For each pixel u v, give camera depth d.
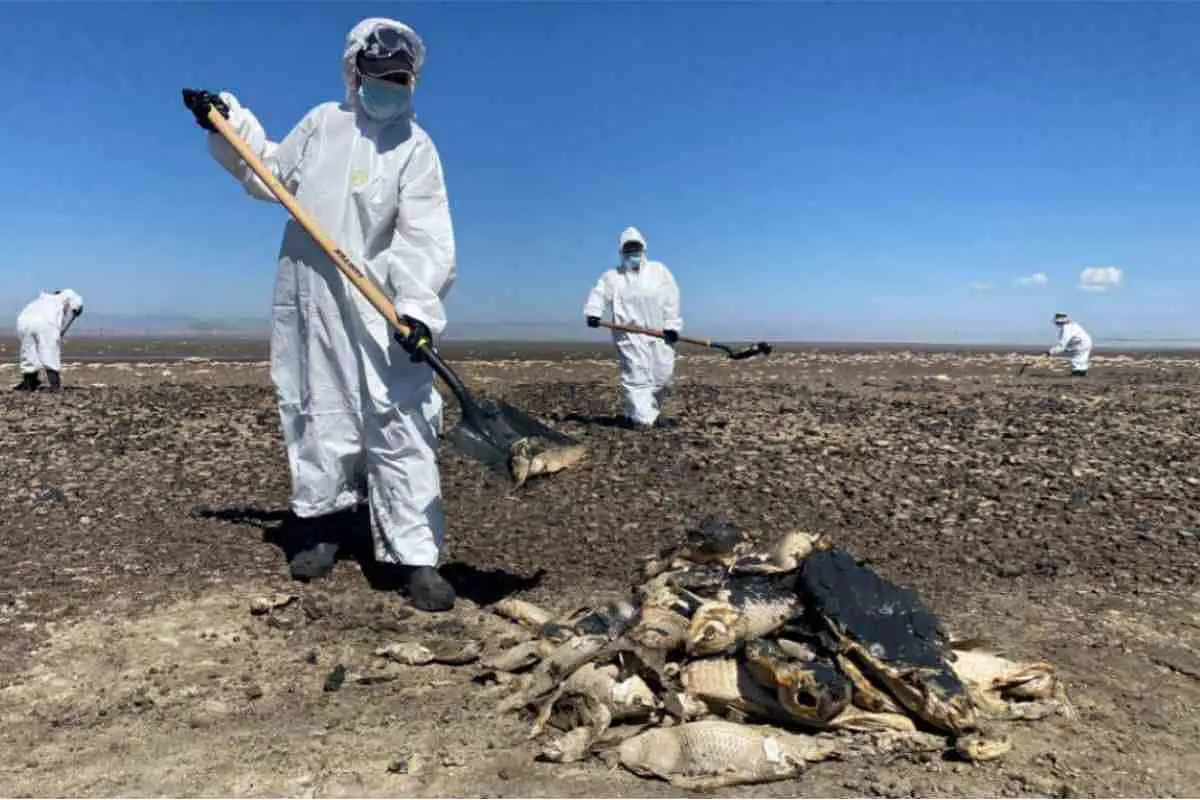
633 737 4.09
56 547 6.93
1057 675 5.00
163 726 4.32
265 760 4.02
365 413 5.92
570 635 4.77
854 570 4.72
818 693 4.10
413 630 5.54
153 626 5.48
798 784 3.87
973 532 7.89
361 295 5.79
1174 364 32.62
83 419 13.10
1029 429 13.11
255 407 14.59
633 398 13.11
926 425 13.38
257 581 6.28
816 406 15.66
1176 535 7.84
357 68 5.73
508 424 5.66
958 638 5.25
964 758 4.05
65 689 4.69
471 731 4.29
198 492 8.80
